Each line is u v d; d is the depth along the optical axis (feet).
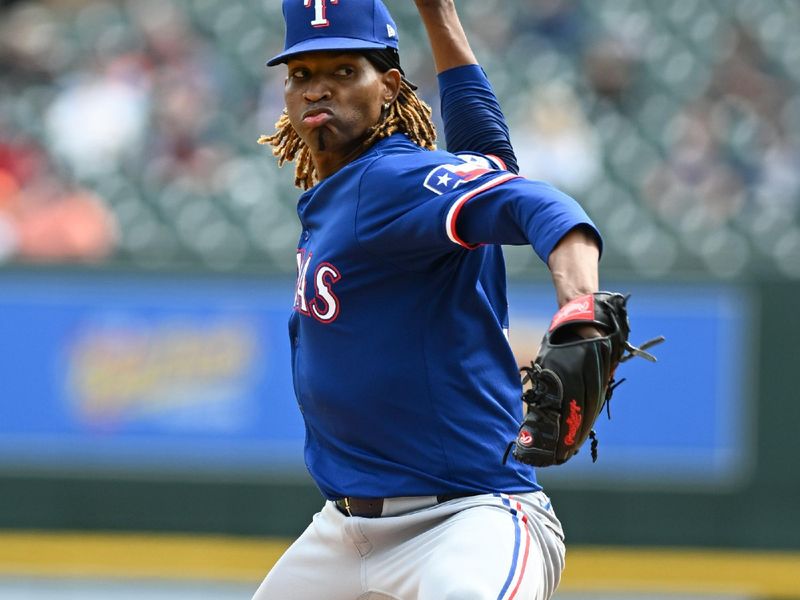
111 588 87.20
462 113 38.96
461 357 31.89
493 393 32.48
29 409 91.91
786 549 89.86
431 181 29.55
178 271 91.45
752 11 135.74
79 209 106.52
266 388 91.20
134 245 103.71
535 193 27.50
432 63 123.75
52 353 91.97
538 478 91.35
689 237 106.52
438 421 31.78
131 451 91.66
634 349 27.45
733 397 90.38
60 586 87.71
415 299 31.45
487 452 32.09
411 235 29.81
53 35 130.82
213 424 91.50
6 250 102.89
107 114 118.93
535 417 27.37
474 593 29.68
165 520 91.45
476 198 28.45
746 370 90.27
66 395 92.07
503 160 38.65
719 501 90.33
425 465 31.94
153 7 133.69
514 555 30.78
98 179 112.06
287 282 91.20
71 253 103.30
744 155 118.62
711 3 135.33
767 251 104.42
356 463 32.94
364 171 30.91
